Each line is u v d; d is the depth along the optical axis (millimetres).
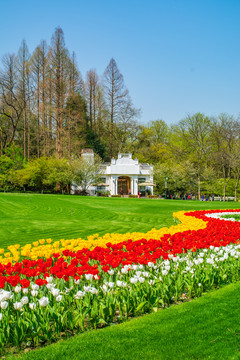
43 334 4762
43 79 61062
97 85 75812
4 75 58969
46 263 6043
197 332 4688
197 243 8141
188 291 6406
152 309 5676
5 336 4508
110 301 5262
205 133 57969
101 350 4250
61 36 59594
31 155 69375
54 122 66062
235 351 4172
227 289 6555
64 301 5336
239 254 8023
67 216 24422
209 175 57531
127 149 75250
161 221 21109
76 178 51125
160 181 59562
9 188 51344
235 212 21094
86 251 7250
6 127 65125
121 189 59469
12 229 16141
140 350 4238
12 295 5164
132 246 7758
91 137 70812
